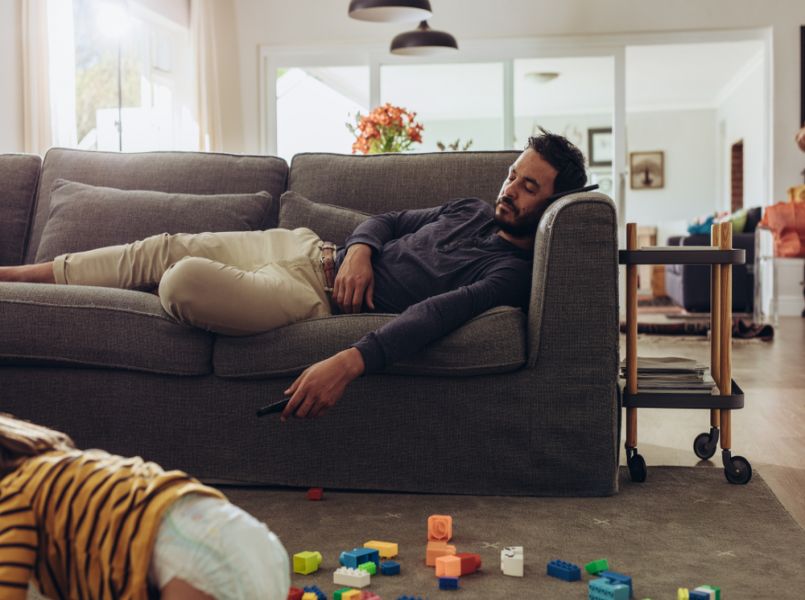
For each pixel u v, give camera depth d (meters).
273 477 2.04
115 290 2.11
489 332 1.94
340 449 2.02
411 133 5.04
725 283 2.12
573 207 1.96
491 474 1.99
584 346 1.97
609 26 7.37
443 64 7.55
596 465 1.97
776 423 2.87
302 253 2.27
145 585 0.79
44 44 5.19
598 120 7.46
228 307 1.96
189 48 7.30
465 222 2.27
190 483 0.83
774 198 7.35
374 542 1.56
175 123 7.31
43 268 2.26
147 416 2.06
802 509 1.88
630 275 2.16
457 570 1.42
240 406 2.04
